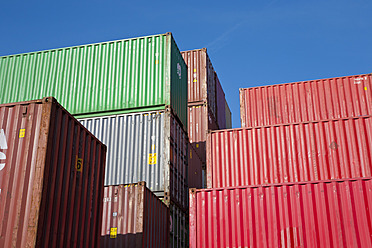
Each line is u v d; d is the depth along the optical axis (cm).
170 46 1753
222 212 1182
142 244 1215
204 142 2300
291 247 1102
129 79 1739
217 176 1428
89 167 1041
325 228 1095
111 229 1277
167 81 1688
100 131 1659
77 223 947
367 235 1062
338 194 1117
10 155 863
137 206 1267
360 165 1340
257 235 1137
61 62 1855
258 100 1808
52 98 895
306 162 1382
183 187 1723
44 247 815
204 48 2528
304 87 1775
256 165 1412
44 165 840
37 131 873
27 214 807
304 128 1422
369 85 1711
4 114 905
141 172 1531
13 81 1867
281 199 1154
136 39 1808
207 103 2391
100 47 1838
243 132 1460
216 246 1152
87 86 1775
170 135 1602
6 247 789
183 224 1692
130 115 1664
